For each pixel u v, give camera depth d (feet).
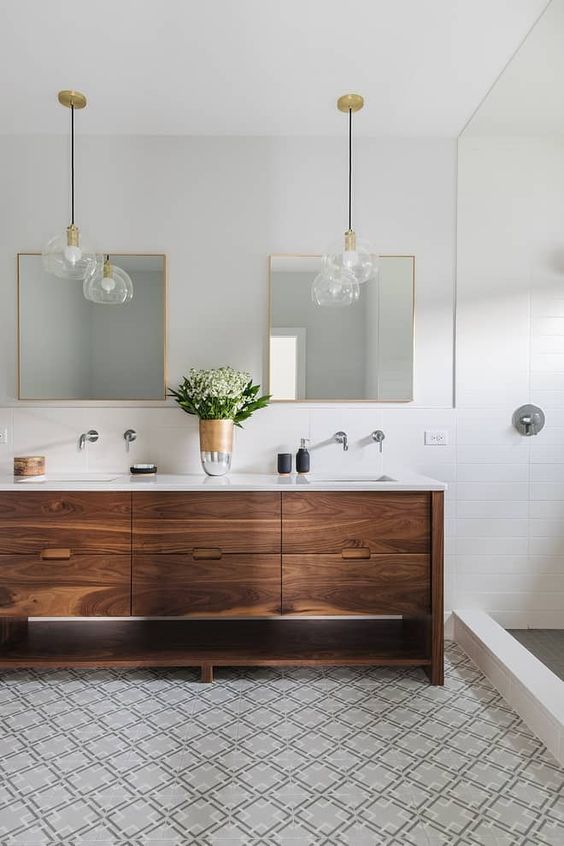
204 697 7.95
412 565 8.47
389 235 10.28
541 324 9.95
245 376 9.77
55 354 10.23
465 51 7.95
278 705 7.72
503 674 7.94
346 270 8.59
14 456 10.24
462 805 5.67
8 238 10.22
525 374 10.20
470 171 10.25
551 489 10.24
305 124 9.96
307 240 10.27
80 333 10.25
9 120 9.78
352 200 10.36
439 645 8.32
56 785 6.00
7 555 8.45
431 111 9.53
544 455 10.23
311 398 10.28
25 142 10.22
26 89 8.87
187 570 8.44
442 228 10.32
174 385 10.31
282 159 10.27
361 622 9.96
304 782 6.03
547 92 7.15
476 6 7.07
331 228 10.28
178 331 10.31
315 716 7.41
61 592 8.44
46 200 10.24
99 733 7.01
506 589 10.25
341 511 8.46
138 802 5.73
